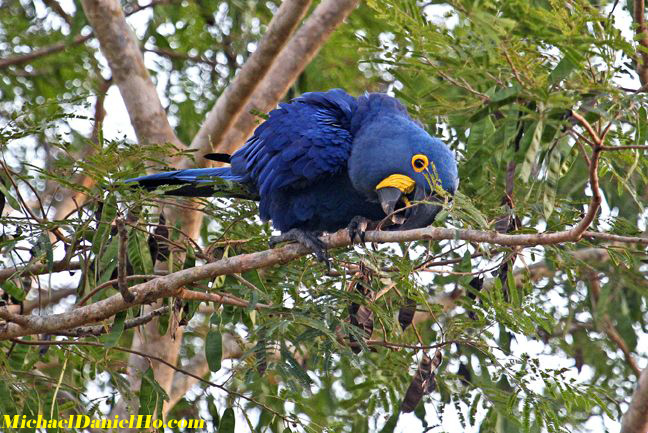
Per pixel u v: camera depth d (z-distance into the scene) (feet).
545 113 25.41
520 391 33.27
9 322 30.86
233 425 34.27
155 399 34.12
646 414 38.27
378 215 34.17
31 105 30.60
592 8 25.17
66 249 34.96
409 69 30.07
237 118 46.68
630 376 50.16
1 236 32.24
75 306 31.53
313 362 31.81
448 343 33.68
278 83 47.16
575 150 31.24
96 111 56.29
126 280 29.01
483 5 24.77
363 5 48.96
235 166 37.19
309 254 34.68
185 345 54.03
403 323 35.01
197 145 46.62
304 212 34.65
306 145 33.83
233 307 34.99
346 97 37.11
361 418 43.78
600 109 25.20
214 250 36.01
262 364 31.37
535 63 25.81
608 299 45.62
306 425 35.09
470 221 30.01
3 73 55.62
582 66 24.98
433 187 28.73
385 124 33.17
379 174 32.04
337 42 49.55
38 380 34.81
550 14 24.75
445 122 37.99
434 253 40.29
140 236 32.94
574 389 32.83
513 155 28.14
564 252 33.60
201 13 55.83
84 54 56.70
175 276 30.37
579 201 34.91
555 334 49.78
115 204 29.60
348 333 31.60
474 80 28.94
